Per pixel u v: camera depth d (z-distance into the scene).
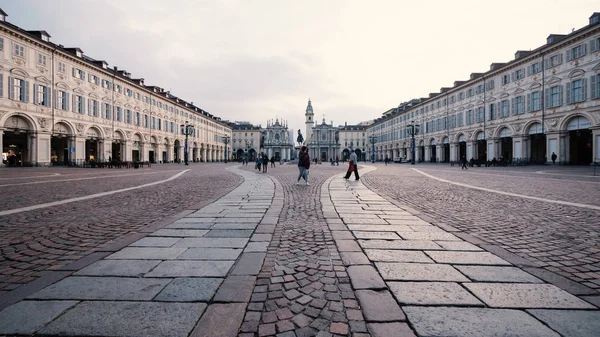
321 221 5.91
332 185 13.17
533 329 2.24
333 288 2.94
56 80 34.94
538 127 35.19
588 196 9.27
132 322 2.32
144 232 5.04
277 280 3.12
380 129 90.81
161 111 58.91
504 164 37.31
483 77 43.03
